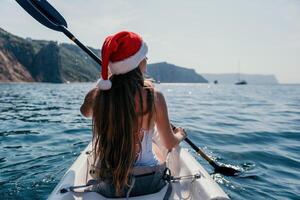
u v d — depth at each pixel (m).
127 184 2.02
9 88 35.31
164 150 3.06
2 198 3.35
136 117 1.92
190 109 12.42
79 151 5.18
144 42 1.98
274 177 4.08
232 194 3.51
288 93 34.16
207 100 18.86
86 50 3.31
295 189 3.70
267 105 15.34
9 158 4.76
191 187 2.33
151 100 1.97
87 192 2.19
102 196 2.15
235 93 32.16
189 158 2.84
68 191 2.18
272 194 3.54
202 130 7.16
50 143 5.78
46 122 8.45
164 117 2.07
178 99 19.61
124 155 1.94
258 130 7.33
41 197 3.39
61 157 4.82
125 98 1.89
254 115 10.66
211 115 10.39
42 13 3.34
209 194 2.12
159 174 2.15
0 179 3.86
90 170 2.32
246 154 5.11
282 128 7.72
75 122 8.48
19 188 3.60
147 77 2.16
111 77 1.98
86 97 2.13
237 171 4.17
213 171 4.22
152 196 2.14
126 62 1.88
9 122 8.38
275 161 4.79
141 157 2.08
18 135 6.54
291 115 10.88
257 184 3.82
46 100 17.17
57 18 3.37
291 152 5.32
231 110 12.30
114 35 1.89
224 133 6.83
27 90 30.80
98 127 1.98
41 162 4.56
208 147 5.53
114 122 1.90
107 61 1.86
